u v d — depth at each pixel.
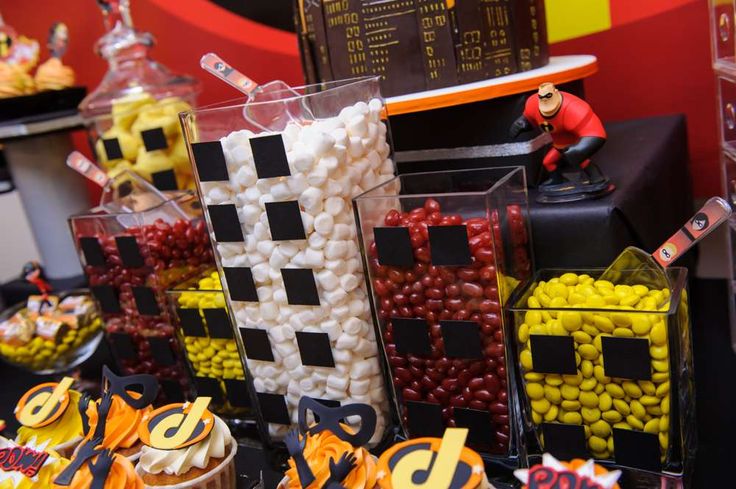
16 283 1.02
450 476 0.44
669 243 0.52
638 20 0.85
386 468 0.46
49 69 0.94
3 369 0.85
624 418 0.51
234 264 0.59
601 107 0.89
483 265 0.52
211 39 1.02
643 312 0.49
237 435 0.67
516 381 0.54
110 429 0.58
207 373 0.67
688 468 0.53
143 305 0.68
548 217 0.60
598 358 0.50
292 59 0.98
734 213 0.66
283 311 0.58
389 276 0.54
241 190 0.56
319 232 0.55
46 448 0.56
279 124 0.56
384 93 0.68
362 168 0.56
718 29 0.65
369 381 0.58
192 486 0.54
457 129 0.68
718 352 0.68
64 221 0.97
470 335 0.53
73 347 0.78
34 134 0.88
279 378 0.61
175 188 0.80
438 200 0.53
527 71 0.68
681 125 0.80
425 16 0.65
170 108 0.80
